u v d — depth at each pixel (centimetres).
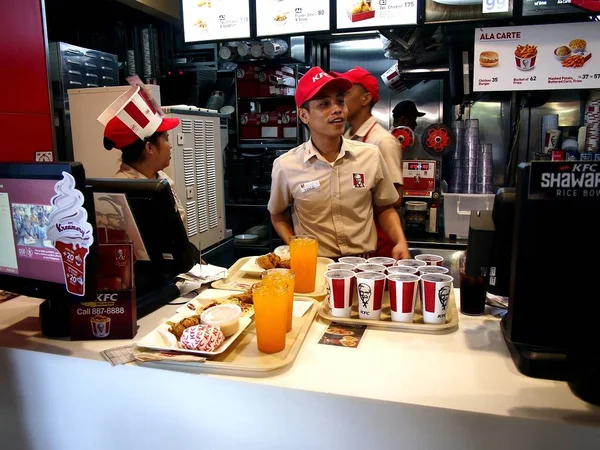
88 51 324
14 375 116
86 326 118
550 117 288
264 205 383
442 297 118
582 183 78
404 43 278
